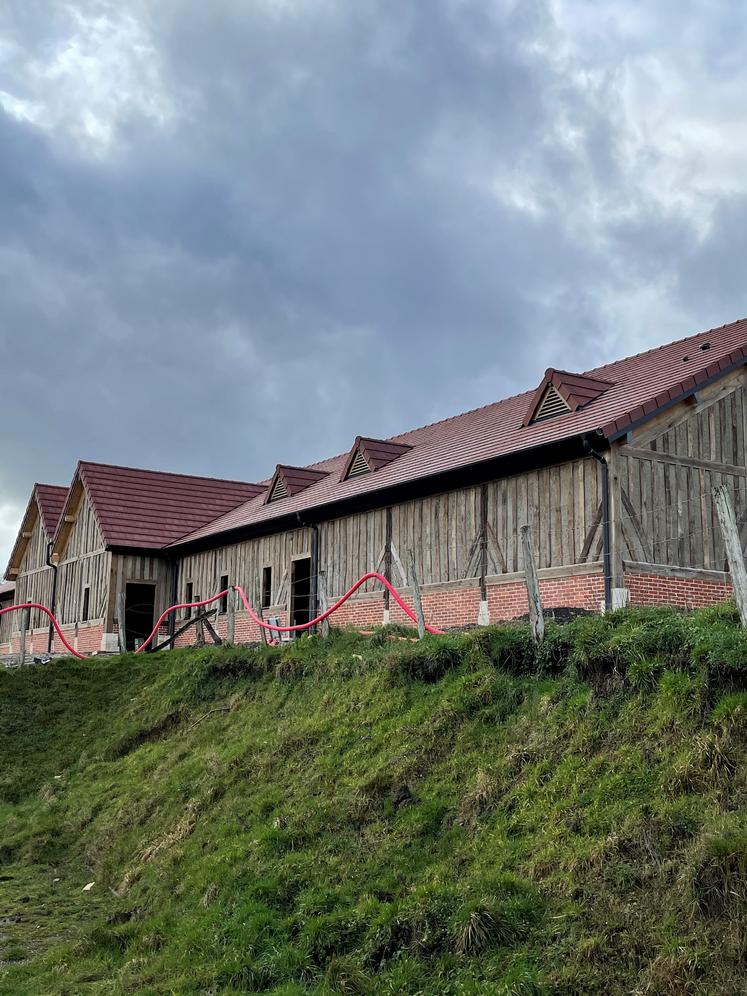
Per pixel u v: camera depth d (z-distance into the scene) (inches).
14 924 483.5
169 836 538.0
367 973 341.1
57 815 653.9
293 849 446.0
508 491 762.2
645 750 381.7
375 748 504.7
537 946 318.3
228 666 754.2
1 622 1664.6
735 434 753.0
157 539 1301.7
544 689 469.7
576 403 773.3
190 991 362.0
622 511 675.4
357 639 684.1
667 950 289.1
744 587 399.5
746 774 339.9
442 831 412.2
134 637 1305.4
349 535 940.6
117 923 462.0
